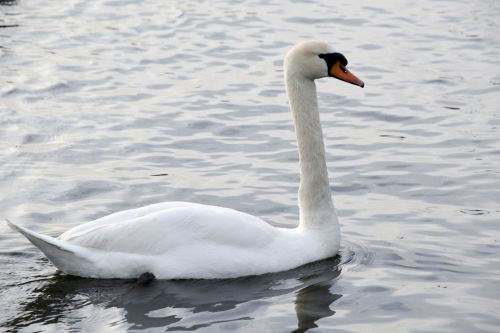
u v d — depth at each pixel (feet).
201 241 38.91
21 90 65.31
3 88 65.51
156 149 56.24
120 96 65.00
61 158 54.65
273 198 49.21
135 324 34.96
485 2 86.99
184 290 37.78
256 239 39.70
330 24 81.15
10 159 54.24
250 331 34.68
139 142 57.21
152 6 86.07
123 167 53.47
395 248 42.75
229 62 72.18
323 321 35.60
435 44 75.87
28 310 35.86
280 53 74.13
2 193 49.78
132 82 67.87
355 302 37.27
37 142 56.95
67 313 35.68
